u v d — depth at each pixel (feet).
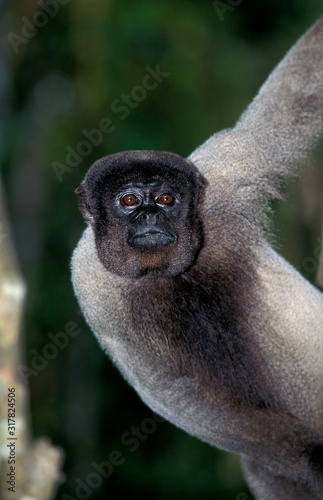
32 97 131.03
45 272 130.41
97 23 124.06
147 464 131.44
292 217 105.91
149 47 124.98
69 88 131.03
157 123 126.11
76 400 129.29
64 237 131.13
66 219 130.21
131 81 124.57
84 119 126.21
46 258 131.23
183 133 125.18
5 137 128.57
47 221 130.21
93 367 131.13
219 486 125.49
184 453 129.80
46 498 54.80
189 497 126.82
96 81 124.16
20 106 131.23
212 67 125.08
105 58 124.26
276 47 126.52
